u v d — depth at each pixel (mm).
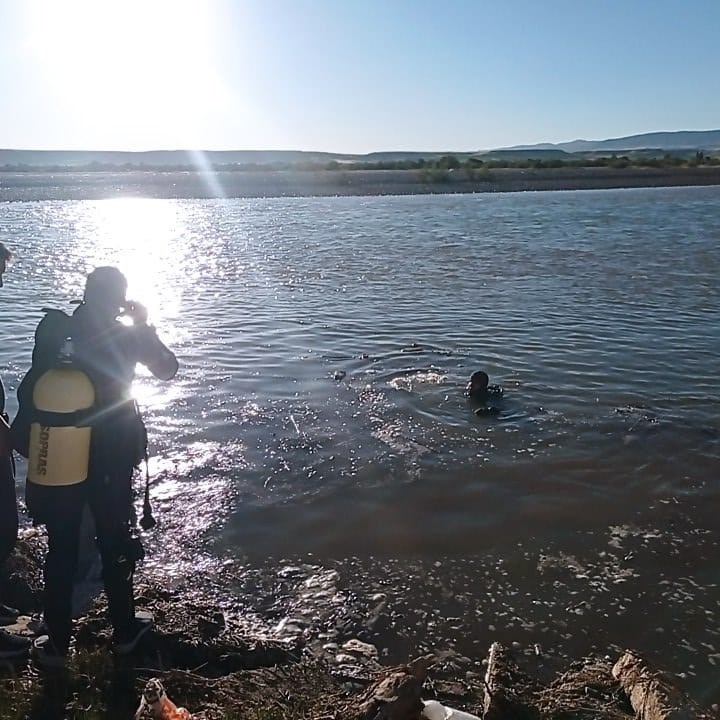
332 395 7734
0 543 3252
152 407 7309
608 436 6590
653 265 16656
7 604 3809
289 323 11148
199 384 8078
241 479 5742
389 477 5805
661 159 63625
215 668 3506
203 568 4539
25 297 13531
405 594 4320
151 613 3754
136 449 3162
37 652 3199
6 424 3109
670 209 32688
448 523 5117
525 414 7152
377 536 4945
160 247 21609
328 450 6312
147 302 12914
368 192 48438
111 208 37938
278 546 4820
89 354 3020
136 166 74438
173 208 38000
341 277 15617
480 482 5727
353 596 4293
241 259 18781
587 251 19281
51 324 3082
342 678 3594
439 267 16812
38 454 2953
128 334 3127
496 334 10281
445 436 6617
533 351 9367
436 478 5789
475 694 3488
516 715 3082
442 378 8258
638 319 11133
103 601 3881
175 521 5078
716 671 3695
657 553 4730
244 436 6594
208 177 52938
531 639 3939
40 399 2959
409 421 6977
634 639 3939
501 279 15023
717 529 5023
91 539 3834
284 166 64062
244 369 8688
